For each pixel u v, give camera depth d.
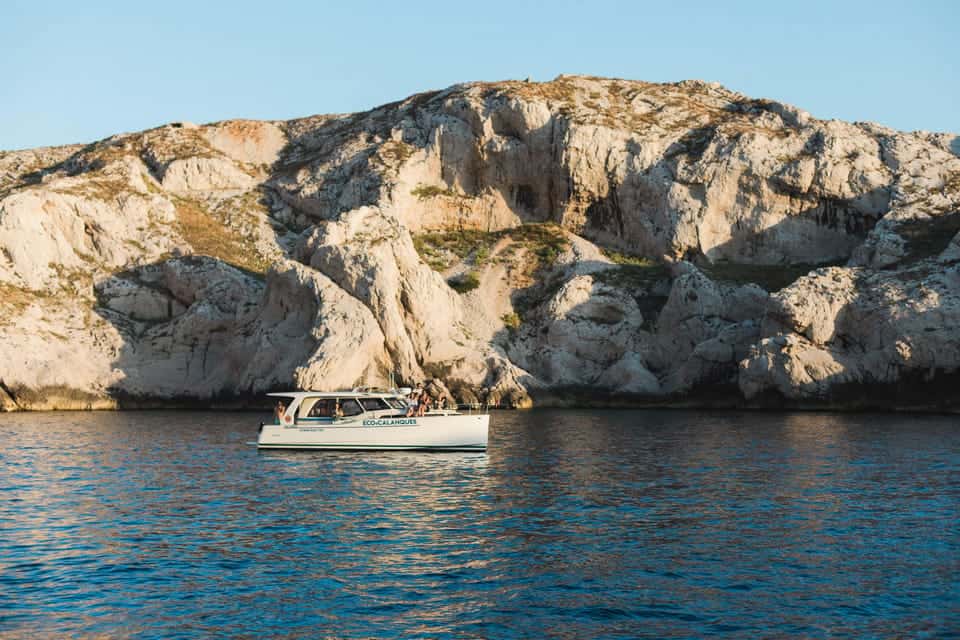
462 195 96.50
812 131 88.75
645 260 88.19
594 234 92.75
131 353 76.88
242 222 97.38
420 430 43.34
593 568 22.88
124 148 109.75
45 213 82.50
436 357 73.19
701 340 75.06
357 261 71.75
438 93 107.94
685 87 106.25
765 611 19.83
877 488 32.81
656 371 76.75
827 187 84.19
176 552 24.59
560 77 105.12
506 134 95.69
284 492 32.97
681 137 92.88
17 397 71.62
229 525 27.69
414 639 18.47
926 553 23.95
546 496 31.91
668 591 21.12
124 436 51.62
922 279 66.31
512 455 42.41
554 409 71.31
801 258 85.06
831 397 65.00
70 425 58.75
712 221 86.19
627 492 32.53
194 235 92.25
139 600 20.77
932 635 18.47
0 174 110.62
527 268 87.38
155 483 35.06
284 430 44.56
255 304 77.31
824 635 18.55
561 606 20.22
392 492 32.81
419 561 23.66
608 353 77.94
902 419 58.19
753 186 85.88
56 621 19.48
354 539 25.88
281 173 106.62
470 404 69.81
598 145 91.12
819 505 29.92
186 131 113.19
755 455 41.66
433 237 94.56
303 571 22.84
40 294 79.38
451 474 36.81
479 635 18.66
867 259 74.00
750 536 25.83
